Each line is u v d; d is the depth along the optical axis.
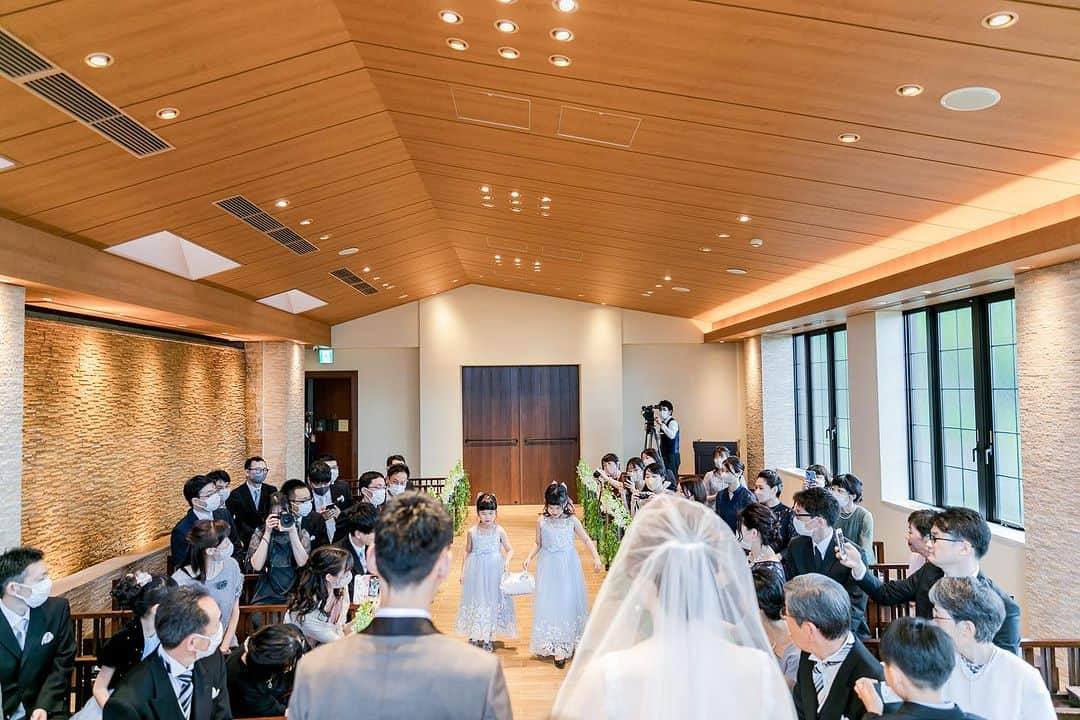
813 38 3.14
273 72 3.94
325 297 10.51
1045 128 3.70
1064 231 4.46
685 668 1.62
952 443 7.34
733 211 6.12
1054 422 5.14
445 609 7.25
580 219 7.31
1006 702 2.23
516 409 13.41
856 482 5.05
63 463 6.66
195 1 3.11
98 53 3.30
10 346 5.04
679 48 3.44
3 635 3.36
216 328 8.71
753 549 3.90
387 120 5.08
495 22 3.44
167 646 2.63
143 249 6.28
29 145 3.95
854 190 5.11
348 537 5.20
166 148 4.46
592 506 9.30
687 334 13.15
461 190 6.84
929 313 7.63
